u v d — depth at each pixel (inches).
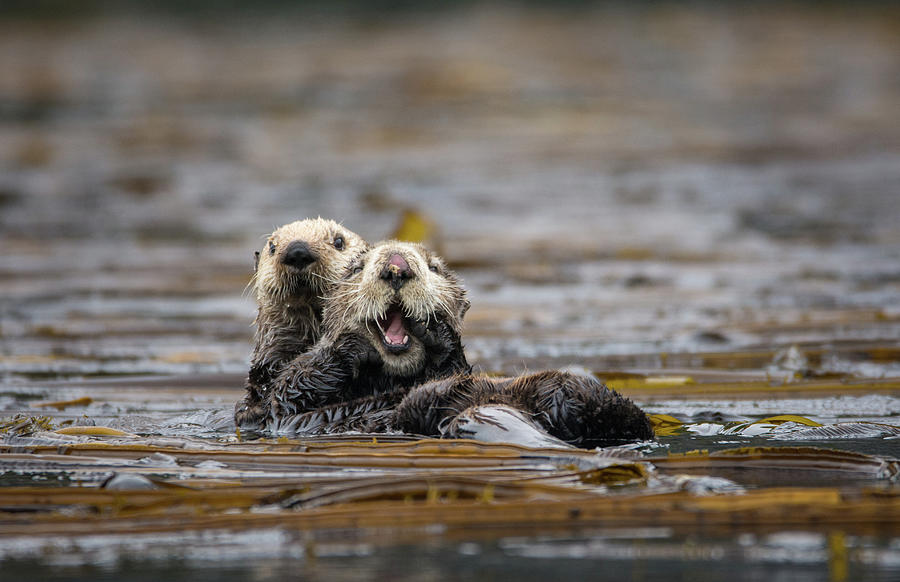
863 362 802.2
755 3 4466.0
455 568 341.4
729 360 821.9
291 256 634.2
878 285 1119.0
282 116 2753.4
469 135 2513.5
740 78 3176.7
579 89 3036.4
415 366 583.5
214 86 3147.1
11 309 1096.8
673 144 2409.0
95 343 941.8
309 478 457.1
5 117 2736.2
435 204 1800.0
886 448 515.2
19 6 4293.8
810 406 669.3
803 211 1684.3
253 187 2005.4
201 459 499.2
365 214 1681.8
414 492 416.8
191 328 1007.0
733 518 376.8
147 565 352.5
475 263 1290.6
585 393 520.4
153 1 4424.2
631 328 960.3
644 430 534.3
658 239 1472.7
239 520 386.9
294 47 3759.8
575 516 384.2
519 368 804.6
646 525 378.6
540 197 1875.0
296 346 653.3
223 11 4382.4
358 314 573.0
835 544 350.3
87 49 3708.2
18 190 2000.5
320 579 334.0
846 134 2471.7
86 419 651.5
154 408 705.0
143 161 2278.5
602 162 2224.4
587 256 1349.7
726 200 1812.3
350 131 2581.2
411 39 3855.8
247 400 642.2
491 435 496.1
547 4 4480.8
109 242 1529.3
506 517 383.9
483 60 3415.4
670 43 3713.1
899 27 3932.1
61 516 400.2
